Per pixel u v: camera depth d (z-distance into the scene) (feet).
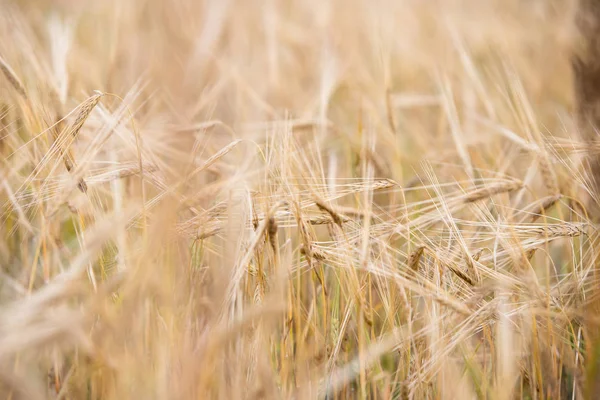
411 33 9.96
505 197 5.94
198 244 5.50
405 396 5.16
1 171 5.70
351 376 5.35
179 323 5.20
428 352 5.34
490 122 6.64
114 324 4.92
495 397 5.21
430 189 6.39
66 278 4.83
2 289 5.60
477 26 10.27
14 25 6.76
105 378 5.15
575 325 5.60
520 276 5.29
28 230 5.70
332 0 10.34
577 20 5.52
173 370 5.10
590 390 5.10
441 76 7.26
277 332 5.50
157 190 5.69
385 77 6.77
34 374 5.16
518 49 9.14
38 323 4.70
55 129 5.74
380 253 5.34
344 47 8.77
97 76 6.87
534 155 5.91
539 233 5.47
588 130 5.46
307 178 5.54
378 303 5.74
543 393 5.36
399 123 7.29
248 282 5.37
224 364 5.21
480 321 5.24
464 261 5.44
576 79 5.52
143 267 4.93
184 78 6.85
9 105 6.05
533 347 5.26
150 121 6.24
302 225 5.27
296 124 6.34
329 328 5.55
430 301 5.39
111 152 5.88
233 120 6.95
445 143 6.92
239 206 5.33
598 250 5.34
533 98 7.35
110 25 8.66
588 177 5.53
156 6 8.65
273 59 7.91
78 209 5.41
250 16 10.61
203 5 9.27
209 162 5.42
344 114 7.45
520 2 12.09
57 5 10.09
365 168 6.02
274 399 5.08
